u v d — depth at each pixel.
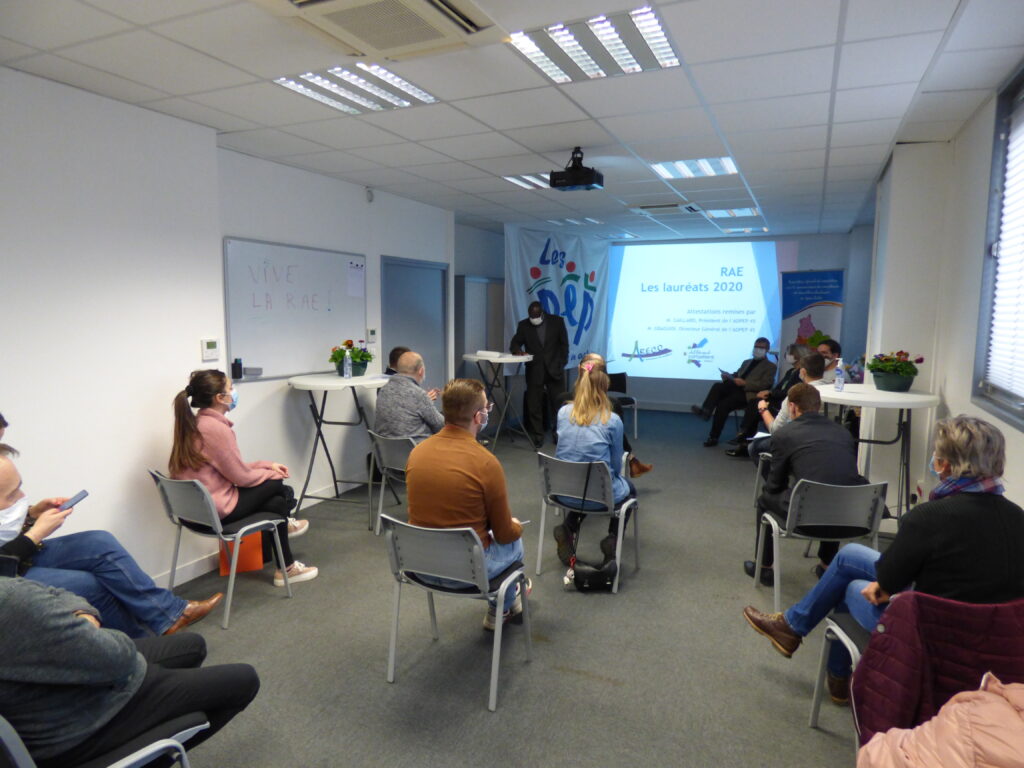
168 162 3.08
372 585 3.17
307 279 4.36
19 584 1.26
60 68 2.44
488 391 6.42
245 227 3.88
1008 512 1.57
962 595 1.56
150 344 3.03
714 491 4.86
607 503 2.97
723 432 7.39
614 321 9.05
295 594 3.07
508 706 2.20
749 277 8.34
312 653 2.54
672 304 8.72
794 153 3.87
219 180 3.68
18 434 2.52
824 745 2.01
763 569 3.21
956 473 1.62
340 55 2.34
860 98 2.84
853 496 2.61
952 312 3.53
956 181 3.56
